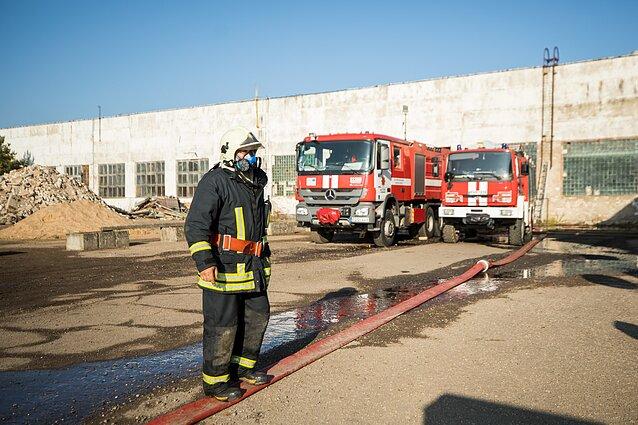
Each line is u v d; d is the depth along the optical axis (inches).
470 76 1037.2
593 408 145.9
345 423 136.5
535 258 492.1
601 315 254.1
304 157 588.7
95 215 837.2
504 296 304.5
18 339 222.5
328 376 171.0
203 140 1354.6
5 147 1519.4
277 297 311.1
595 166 938.7
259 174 159.6
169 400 155.3
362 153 563.8
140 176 1460.4
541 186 967.0
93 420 142.9
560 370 175.9
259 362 190.4
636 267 424.5
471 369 176.9
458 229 668.1
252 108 1283.2
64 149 1587.1
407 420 138.0
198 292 323.6
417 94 1091.3
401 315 256.2
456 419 138.6
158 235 794.2
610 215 928.3
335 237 733.3
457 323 239.6
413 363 183.2
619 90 916.6
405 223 659.4
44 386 168.7
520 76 992.9
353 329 224.5
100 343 216.1
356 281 366.0
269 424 136.6
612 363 183.2
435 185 749.3
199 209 145.8
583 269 415.8
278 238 743.7
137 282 361.1
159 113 1418.6
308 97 1214.3
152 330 235.8
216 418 140.5
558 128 963.3
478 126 1032.2
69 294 320.5
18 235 745.6
